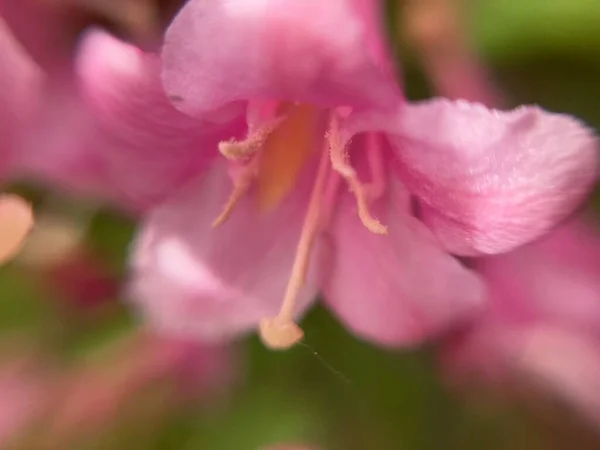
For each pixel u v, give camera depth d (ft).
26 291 0.41
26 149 0.39
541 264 0.40
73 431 0.40
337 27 0.32
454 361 0.39
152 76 0.35
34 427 0.40
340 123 0.35
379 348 0.39
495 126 0.33
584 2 0.40
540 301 0.39
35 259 0.40
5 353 0.40
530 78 0.40
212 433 0.40
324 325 0.39
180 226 0.38
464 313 0.36
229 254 0.38
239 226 0.38
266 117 0.36
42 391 0.40
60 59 0.40
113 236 0.41
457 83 0.39
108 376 0.40
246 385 0.40
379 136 0.36
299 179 0.38
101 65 0.35
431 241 0.36
